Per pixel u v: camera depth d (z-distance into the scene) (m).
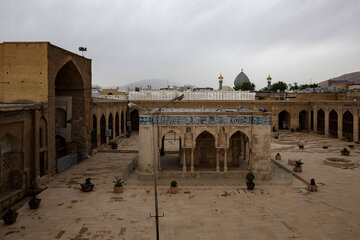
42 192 15.80
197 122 18.08
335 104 36.44
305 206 13.88
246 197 15.03
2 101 18.03
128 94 43.12
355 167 21.67
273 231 11.36
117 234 11.05
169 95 42.91
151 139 17.67
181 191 15.84
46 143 18.09
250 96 43.78
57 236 10.88
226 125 18.09
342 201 14.58
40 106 17.05
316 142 33.62
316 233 11.22
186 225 11.81
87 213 12.95
